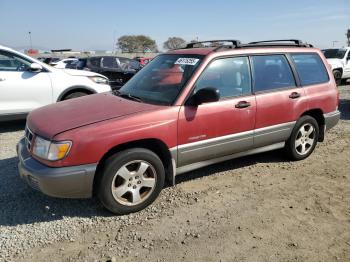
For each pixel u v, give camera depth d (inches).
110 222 146.7
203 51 179.9
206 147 169.8
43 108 175.6
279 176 194.5
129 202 152.2
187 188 178.2
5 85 268.5
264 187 180.5
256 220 148.5
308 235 138.1
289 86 204.2
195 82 165.6
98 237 136.2
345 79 700.0
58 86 289.3
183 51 190.5
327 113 224.1
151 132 150.7
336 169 205.6
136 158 149.1
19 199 164.4
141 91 178.2
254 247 130.2
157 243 132.3
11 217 149.0
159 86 173.6
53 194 138.4
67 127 141.6
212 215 152.3
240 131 180.9
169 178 165.2
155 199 160.2
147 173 155.9
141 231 140.0
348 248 130.3
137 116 149.2
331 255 126.2
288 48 208.8
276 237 136.5
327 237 136.9
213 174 196.2
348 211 156.8
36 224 144.3
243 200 166.2
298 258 124.4
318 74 221.9
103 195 145.1
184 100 161.5
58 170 135.9
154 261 122.2
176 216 151.3
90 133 138.9
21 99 276.4
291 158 216.5
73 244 131.7
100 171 144.8
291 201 165.6
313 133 220.1
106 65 596.1
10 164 207.5
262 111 187.8
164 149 159.2
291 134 208.1
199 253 126.6
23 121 322.7
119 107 159.2
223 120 172.4
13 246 129.8
